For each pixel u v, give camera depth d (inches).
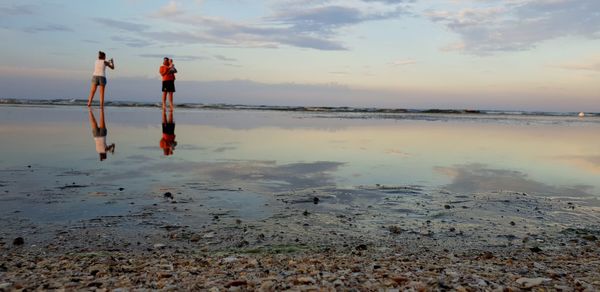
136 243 178.9
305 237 193.0
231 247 178.7
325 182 295.4
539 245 191.0
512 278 149.5
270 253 173.3
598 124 1130.0
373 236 197.2
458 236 200.1
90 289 132.3
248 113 1189.1
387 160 396.2
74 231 188.5
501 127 895.7
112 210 217.5
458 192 277.9
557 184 308.5
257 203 240.4
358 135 619.8
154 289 133.3
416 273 153.0
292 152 428.8
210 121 801.6
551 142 596.1
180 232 192.9
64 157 350.6
